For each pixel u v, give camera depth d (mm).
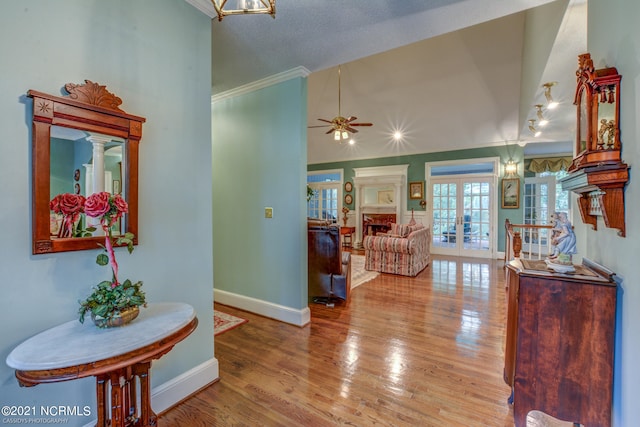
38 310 1290
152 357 1147
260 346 2613
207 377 2039
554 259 1687
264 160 3268
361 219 8883
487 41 4887
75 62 1400
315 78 6336
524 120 5004
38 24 1281
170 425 1676
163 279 1800
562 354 1507
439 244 7742
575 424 1656
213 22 2209
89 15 1452
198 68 2006
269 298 3275
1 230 1188
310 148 9195
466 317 3287
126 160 1578
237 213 3504
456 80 5719
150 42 1724
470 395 1935
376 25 2236
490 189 7105
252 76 3145
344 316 3332
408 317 3293
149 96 1717
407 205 8133
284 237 3146
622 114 1339
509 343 1830
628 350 1303
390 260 5383
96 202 1239
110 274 1538
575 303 1478
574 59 2771
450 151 7520
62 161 1345
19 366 966
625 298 1339
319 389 1999
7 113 1196
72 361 984
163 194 1796
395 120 7117
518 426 1581
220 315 3334
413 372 2199
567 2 2047
